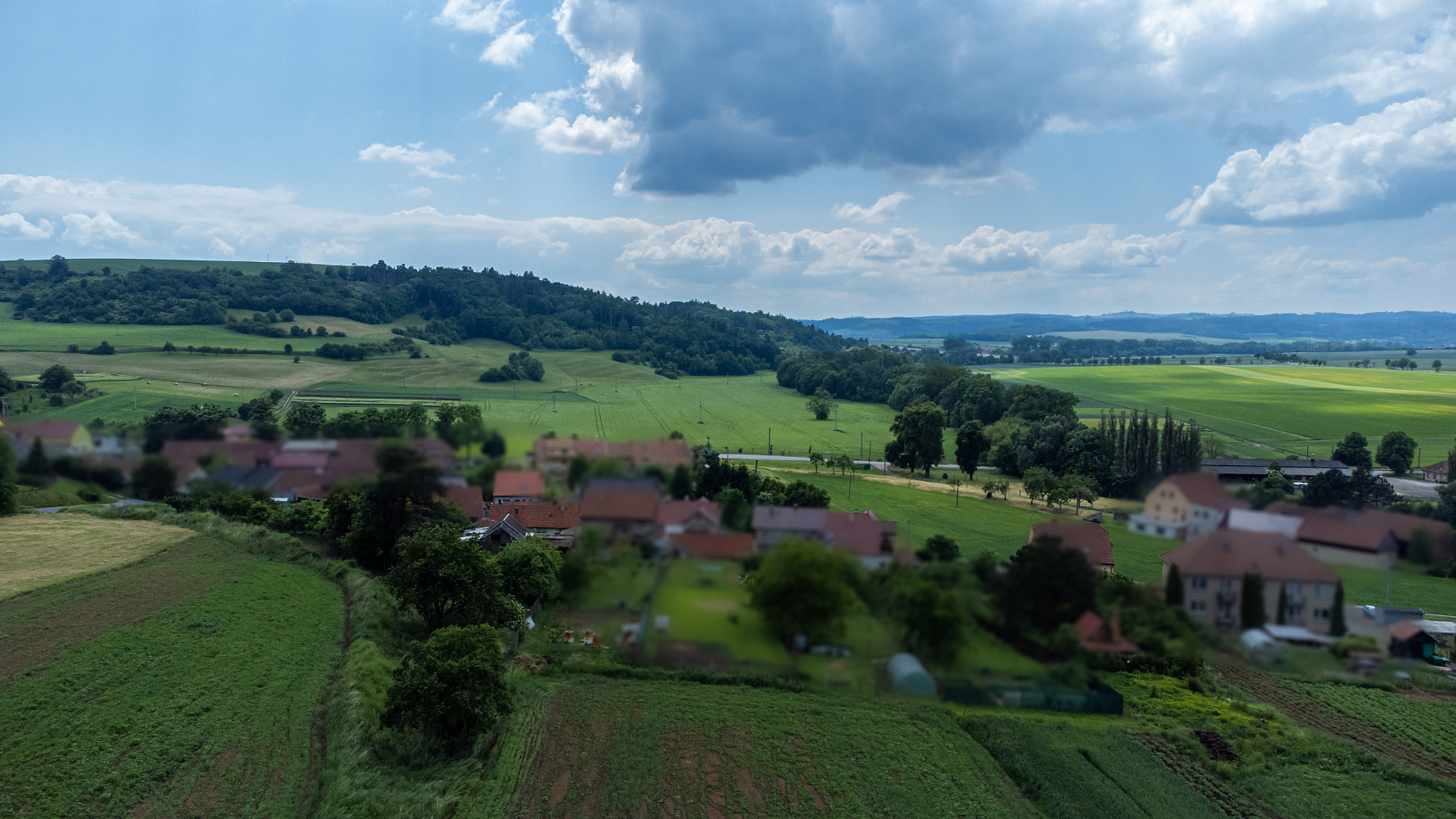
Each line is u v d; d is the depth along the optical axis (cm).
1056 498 6869
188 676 3139
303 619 3741
